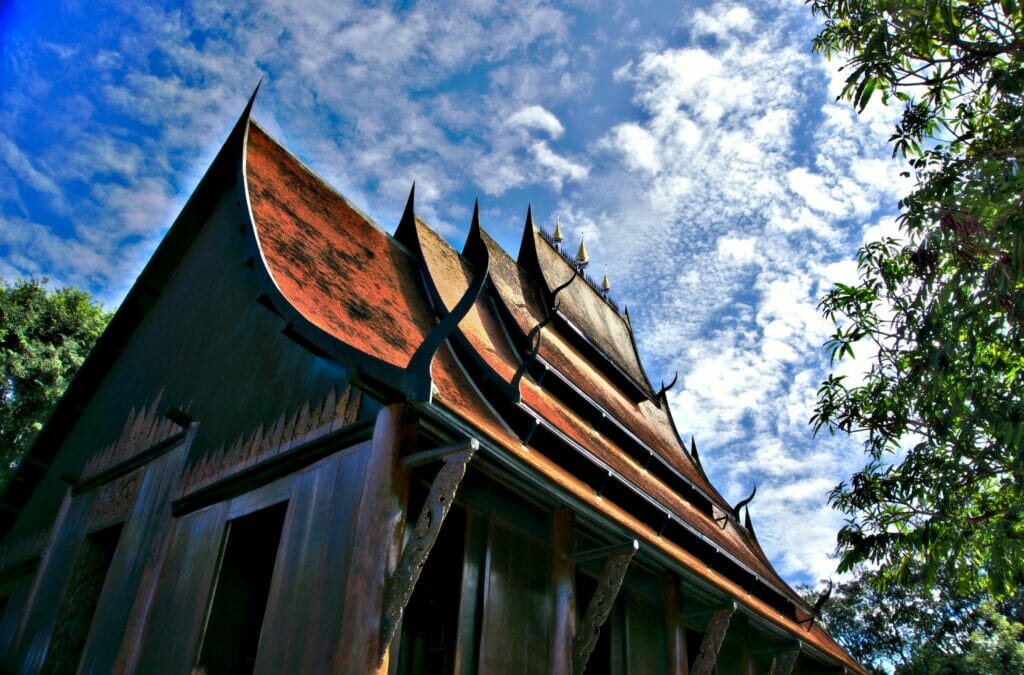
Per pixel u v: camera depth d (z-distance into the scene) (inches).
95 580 443.8
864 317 422.6
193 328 467.8
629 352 786.2
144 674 330.0
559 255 737.0
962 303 332.2
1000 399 350.9
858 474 448.5
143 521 401.1
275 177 411.5
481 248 557.9
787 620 554.9
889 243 408.8
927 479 411.2
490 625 307.4
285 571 287.9
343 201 458.3
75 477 508.7
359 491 273.9
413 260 480.4
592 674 445.7
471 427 274.8
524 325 538.6
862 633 1341.0
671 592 431.5
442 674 323.3
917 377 380.5
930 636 1253.7
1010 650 1134.4
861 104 358.3
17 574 526.9
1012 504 406.6
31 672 418.6
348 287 376.5
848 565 446.0
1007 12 333.7
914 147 374.9
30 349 1000.2
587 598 422.0
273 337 384.5
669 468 599.5
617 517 345.1
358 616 242.5
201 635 313.3
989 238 315.0
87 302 1098.1
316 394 329.4
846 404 439.8
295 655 259.6
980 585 439.8
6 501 575.2
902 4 344.8
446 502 249.4
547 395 481.4
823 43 396.5
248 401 374.6
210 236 503.8
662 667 412.5
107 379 550.6
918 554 442.9
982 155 346.6
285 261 348.5
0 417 979.3
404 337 366.3
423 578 340.5
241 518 335.3
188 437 403.2
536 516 357.1
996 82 340.2
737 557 528.4
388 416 277.4
